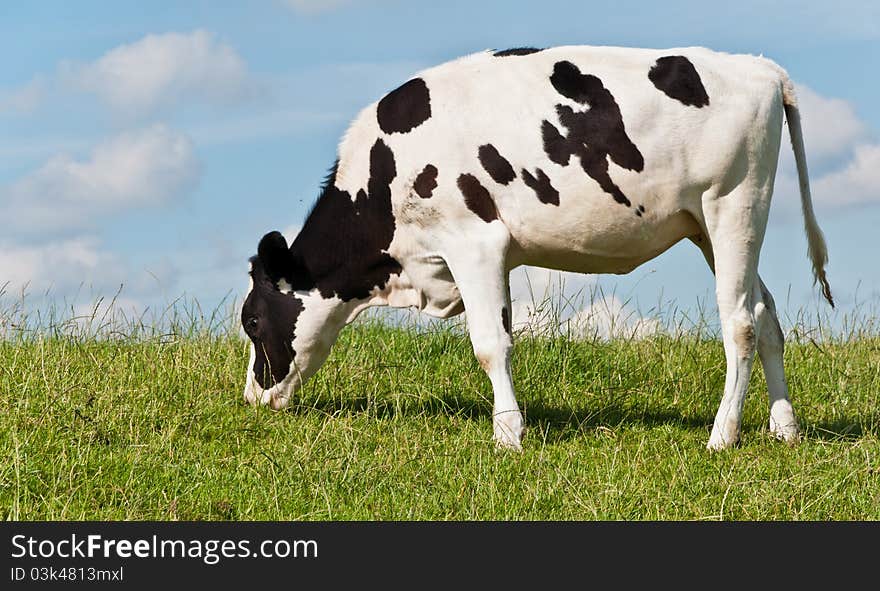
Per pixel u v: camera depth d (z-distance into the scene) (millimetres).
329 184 8898
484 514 6641
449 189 8195
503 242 8188
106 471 7008
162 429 8164
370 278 9047
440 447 8016
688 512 6656
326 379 10070
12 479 6582
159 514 6410
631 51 8219
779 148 8320
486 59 8406
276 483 6934
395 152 8438
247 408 9328
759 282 8641
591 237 8219
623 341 11641
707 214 8148
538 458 7676
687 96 7984
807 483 7012
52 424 7848
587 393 10016
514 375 10359
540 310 11281
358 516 6551
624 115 7953
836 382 10578
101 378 9242
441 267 8578
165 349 10492
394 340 11406
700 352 11148
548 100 8086
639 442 8383
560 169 8031
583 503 6668
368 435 8320
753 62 8328
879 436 8922
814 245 8766
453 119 8211
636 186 8016
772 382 8773
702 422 9477
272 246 9016
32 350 10281
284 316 9250
